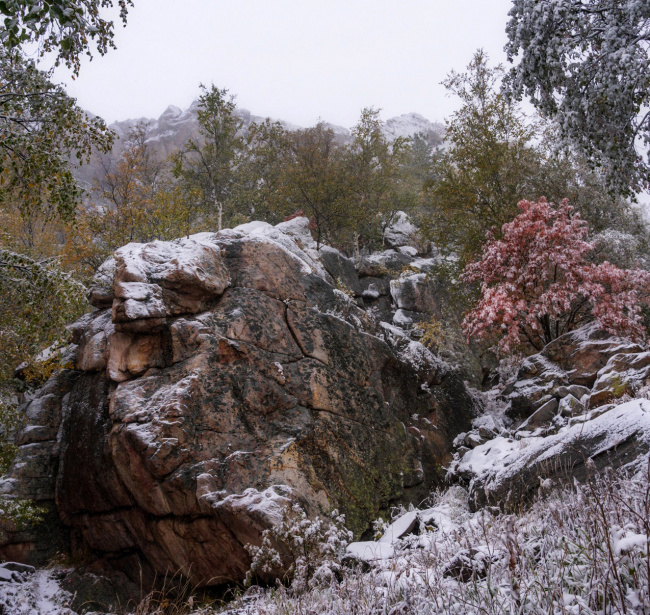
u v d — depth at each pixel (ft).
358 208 74.33
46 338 33.96
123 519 32.48
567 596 9.91
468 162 58.75
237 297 35.94
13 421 35.37
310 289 39.81
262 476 30.01
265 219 91.71
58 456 37.86
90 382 38.11
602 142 31.42
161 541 29.91
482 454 34.88
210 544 28.07
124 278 33.86
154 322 33.09
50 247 68.03
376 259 71.10
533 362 43.45
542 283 48.65
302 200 73.51
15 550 34.94
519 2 32.73
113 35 28.14
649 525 9.93
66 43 20.54
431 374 46.44
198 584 27.48
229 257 38.06
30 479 36.76
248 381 32.86
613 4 30.01
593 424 23.08
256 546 24.67
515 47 32.68
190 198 67.46
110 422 33.99
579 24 30.19
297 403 33.88
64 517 36.22
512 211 54.03
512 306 45.62
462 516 26.22
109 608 29.96
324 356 36.60
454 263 59.06
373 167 82.07
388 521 33.37
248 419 31.89
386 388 40.63
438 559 14.65
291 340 36.22
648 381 33.47
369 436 35.76
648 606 8.94
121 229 59.98
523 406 41.27
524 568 11.30
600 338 41.29
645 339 42.42
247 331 34.58
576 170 56.54
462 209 57.57
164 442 29.07
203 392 31.40
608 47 29.27
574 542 11.69
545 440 25.44
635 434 20.74
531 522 15.17
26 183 31.30
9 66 29.73
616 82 29.14
